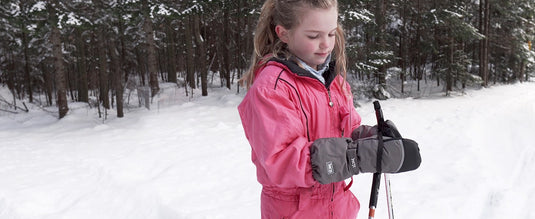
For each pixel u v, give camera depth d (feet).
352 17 31.86
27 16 30.94
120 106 36.01
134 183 15.75
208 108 35.99
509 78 61.21
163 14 34.04
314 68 3.77
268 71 3.56
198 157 19.51
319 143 3.20
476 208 12.73
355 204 4.42
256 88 3.48
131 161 19.10
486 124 27.68
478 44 61.21
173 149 21.30
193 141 23.08
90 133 26.86
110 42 43.42
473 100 41.63
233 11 45.75
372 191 4.00
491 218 12.14
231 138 23.65
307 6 3.27
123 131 26.71
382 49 39.17
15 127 33.24
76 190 15.31
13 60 59.77
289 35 3.52
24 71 67.31
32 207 13.58
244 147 21.36
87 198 14.43
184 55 67.92
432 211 12.26
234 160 18.84
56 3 31.32
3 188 15.40
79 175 17.19
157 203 13.61
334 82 4.00
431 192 13.98
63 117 36.24
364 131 4.07
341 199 4.07
